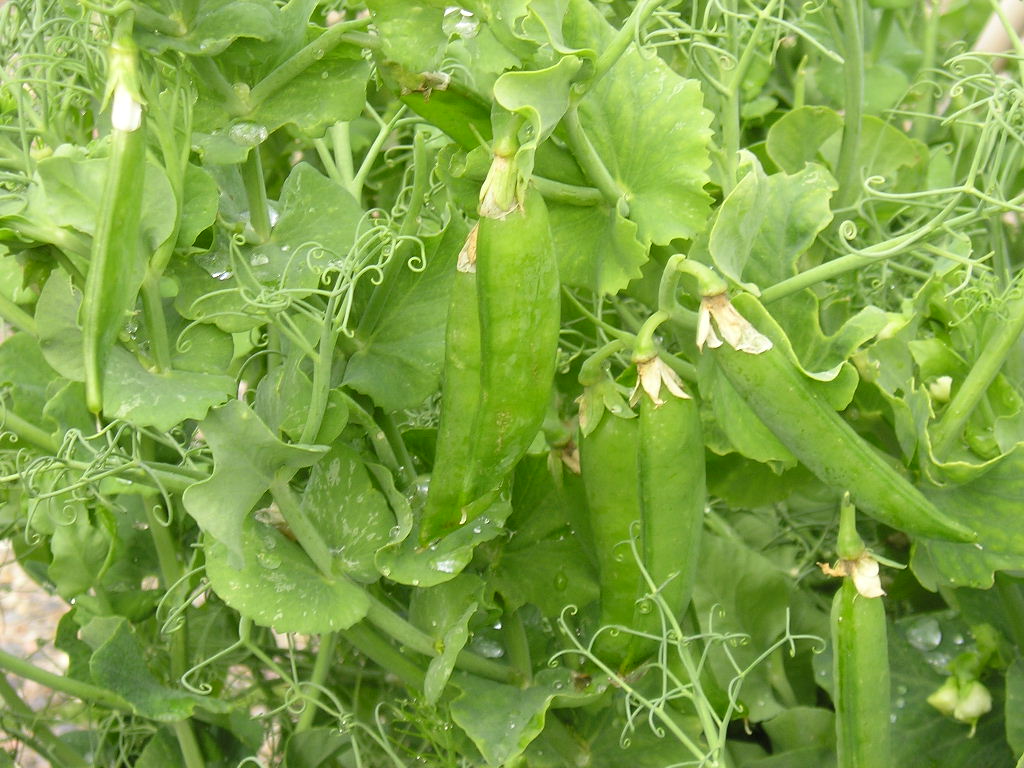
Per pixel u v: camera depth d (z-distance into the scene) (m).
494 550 0.40
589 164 0.34
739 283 0.32
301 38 0.34
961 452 0.39
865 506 0.33
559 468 0.38
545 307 0.29
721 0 0.42
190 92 0.32
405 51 0.32
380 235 0.34
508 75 0.28
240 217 0.37
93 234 0.28
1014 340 0.37
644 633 0.35
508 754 0.36
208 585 0.39
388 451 0.38
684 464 0.32
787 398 0.32
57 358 0.32
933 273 0.39
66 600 0.44
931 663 0.44
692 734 0.40
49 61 0.37
